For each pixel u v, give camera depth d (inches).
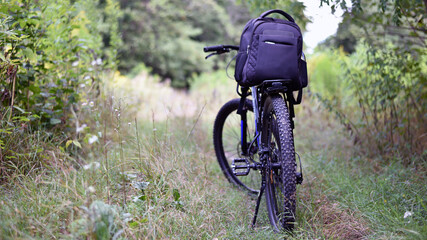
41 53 133.8
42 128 133.7
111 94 163.5
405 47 153.5
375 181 124.0
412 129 154.7
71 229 77.6
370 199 109.7
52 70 143.3
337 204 109.5
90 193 91.0
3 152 111.4
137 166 119.2
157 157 125.5
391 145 150.8
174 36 629.9
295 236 92.4
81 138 136.0
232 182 134.6
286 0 176.1
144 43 574.6
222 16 668.1
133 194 106.4
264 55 91.9
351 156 156.6
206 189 119.0
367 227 94.5
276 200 102.7
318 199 114.7
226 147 175.0
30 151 116.9
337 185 125.6
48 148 123.5
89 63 183.6
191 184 117.7
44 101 137.8
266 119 104.3
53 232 82.4
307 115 224.8
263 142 106.3
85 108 144.9
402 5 137.2
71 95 139.5
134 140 139.6
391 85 149.3
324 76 258.7
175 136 171.8
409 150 142.7
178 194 106.0
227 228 99.3
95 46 198.7
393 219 94.8
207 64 684.7
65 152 128.0
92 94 160.1
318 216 103.8
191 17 669.3
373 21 155.9
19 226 81.5
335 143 179.6
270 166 97.6
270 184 105.2
